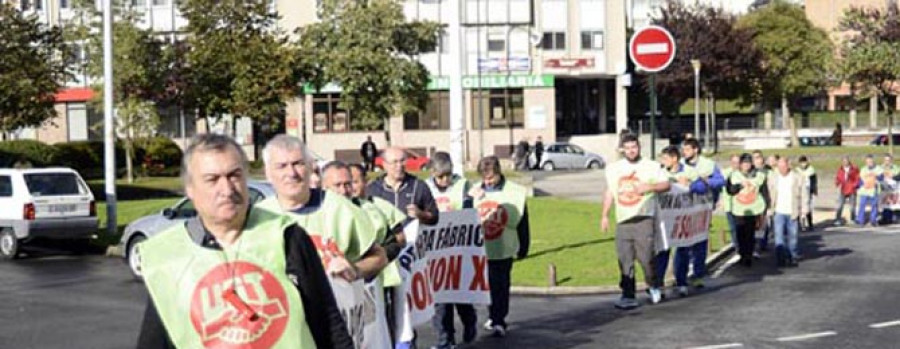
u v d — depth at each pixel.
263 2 44.16
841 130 68.19
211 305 4.30
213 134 4.52
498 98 66.75
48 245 26.06
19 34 35.38
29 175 23.83
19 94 34.53
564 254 19.78
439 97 65.56
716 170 18.20
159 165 51.59
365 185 9.02
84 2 45.78
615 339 12.06
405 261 10.06
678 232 15.35
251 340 4.30
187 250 4.39
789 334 12.20
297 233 4.52
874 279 16.97
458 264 11.52
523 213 12.23
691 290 16.08
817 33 71.44
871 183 28.38
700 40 67.44
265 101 42.91
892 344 11.54
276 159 6.51
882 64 52.53
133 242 19.70
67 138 64.12
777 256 19.33
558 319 13.56
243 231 4.45
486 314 14.09
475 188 12.12
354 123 56.12
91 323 14.41
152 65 44.22
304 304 4.45
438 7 65.69
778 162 19.39
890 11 58.00
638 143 14.27
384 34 53.19
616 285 16.11
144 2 63.44
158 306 4.36
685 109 88.06
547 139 66.69
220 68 43.06
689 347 11.51
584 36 67.50
